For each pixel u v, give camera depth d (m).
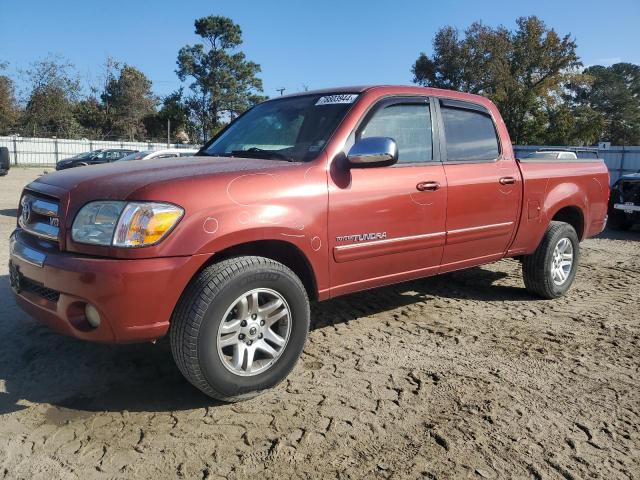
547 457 2.76
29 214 3.38
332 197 3.56
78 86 52.94
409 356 3.99
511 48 44.72
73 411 3.11
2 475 2.52
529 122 45.00
